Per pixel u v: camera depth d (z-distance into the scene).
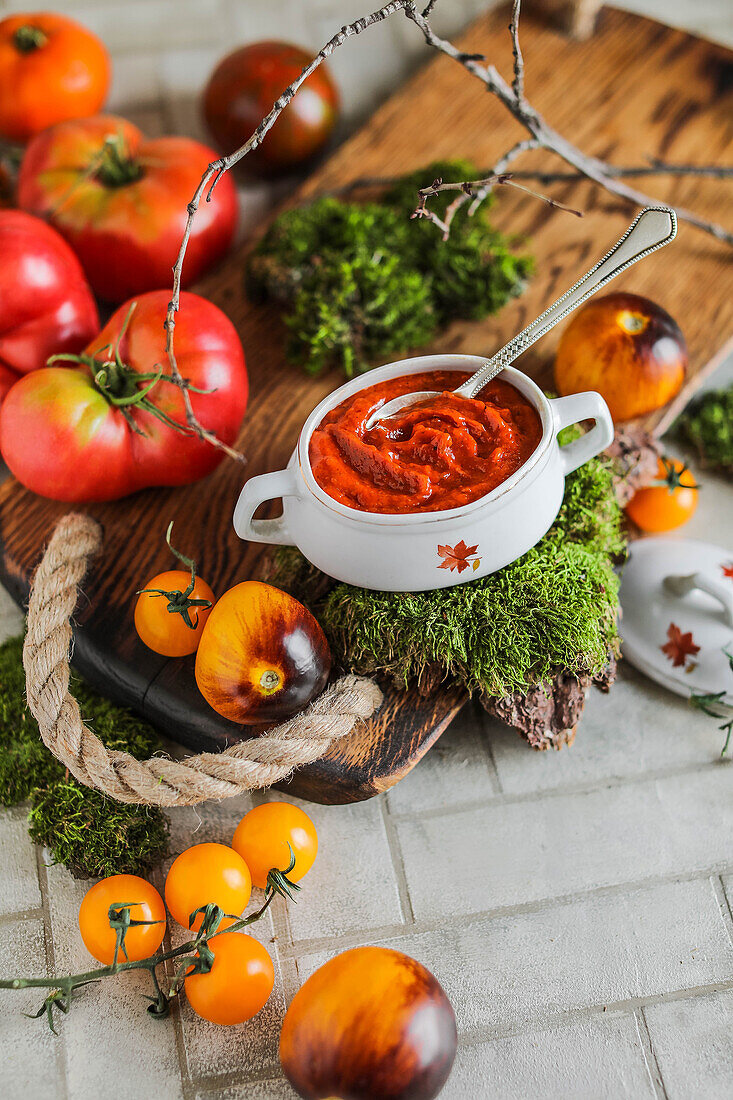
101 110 0.81
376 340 0.64
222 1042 0.52
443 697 0.55
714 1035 0.52
